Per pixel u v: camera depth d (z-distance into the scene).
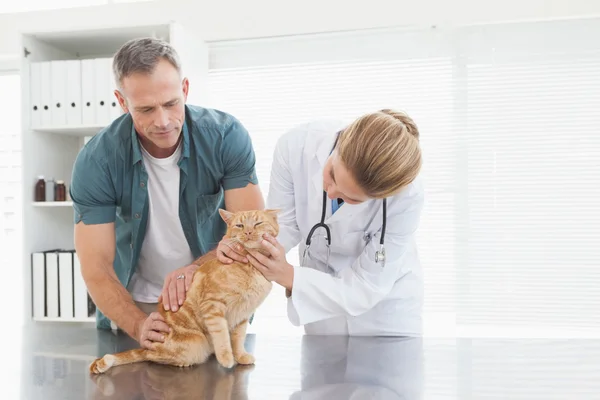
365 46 2.87
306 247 1.35
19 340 1.32
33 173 2.62
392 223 1.28
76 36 2.65
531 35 2.72
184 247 1.52
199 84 2.80
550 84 2.73
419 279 1.56
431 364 1.05
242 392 0.88
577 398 0.85
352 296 1.25
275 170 1.45
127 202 1.39
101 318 1.46
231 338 1.09
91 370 1.00
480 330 2.78
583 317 2.72
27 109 2.60
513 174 2.77
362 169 1.01
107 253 1.36
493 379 0.95
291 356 1.13
